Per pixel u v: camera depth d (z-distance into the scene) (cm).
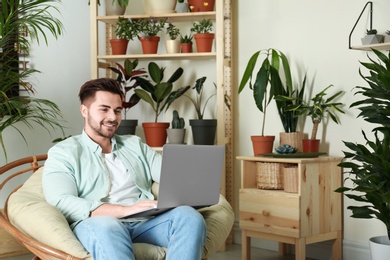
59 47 429
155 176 271
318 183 342
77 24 438
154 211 232
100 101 254
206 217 249
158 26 402
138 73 405
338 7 361
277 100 362
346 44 358
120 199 255
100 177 253
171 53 403
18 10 365
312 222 338
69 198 235
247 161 365
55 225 219
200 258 220
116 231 213
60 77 430
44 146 423
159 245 234
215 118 429
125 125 408
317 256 377
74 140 258
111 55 401
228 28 412
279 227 339
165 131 407
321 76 371
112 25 414
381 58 290
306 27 377
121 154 266
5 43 378
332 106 348
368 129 348
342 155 361
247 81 373
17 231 223
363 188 290
